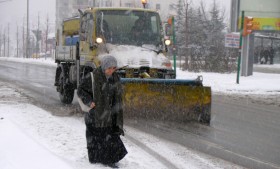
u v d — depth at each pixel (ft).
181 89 35.22
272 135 30.42
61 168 18.80
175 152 24.34
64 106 42.91
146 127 31.89
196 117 35.50
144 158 22.36
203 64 96.02
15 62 160.45
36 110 36.99
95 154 20.12
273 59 160.76
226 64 94.43
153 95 34.86
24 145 22.71
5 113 34.45
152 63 36.86
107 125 19.80
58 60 48.32
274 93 59.41
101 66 19.61
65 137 25.89
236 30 86.22
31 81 71.97
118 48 37.32
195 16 182.19
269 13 85.61
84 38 39.22
